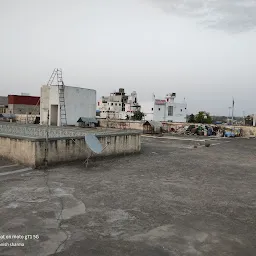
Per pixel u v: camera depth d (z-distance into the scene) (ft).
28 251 13.11
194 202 21.18
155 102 213.87
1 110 159.22
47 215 17.52
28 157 31.27
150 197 22.03
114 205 19.84
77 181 26.20
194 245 14.23
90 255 12.91
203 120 216.54
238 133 96.84
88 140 34.19
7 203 19.49
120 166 34.76
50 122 79.66
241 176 31.19
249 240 14.97
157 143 65.92
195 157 44.96
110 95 294.05
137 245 14.01
